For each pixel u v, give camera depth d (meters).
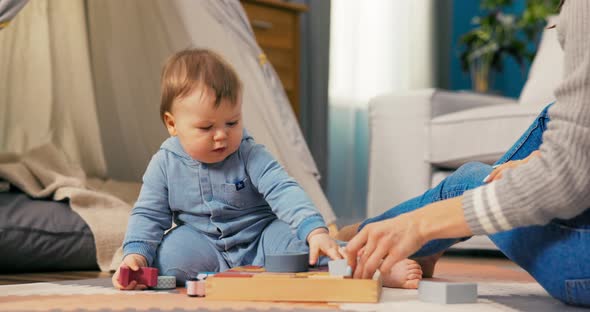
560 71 2.62
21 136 2.44
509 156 1.15
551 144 0.87
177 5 2.12
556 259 1.00
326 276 1.07
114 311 0.97
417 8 4.23
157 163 1.36
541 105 2.30
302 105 3.49
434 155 2.52
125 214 2.00
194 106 1.24
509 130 2.33
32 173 2.11
